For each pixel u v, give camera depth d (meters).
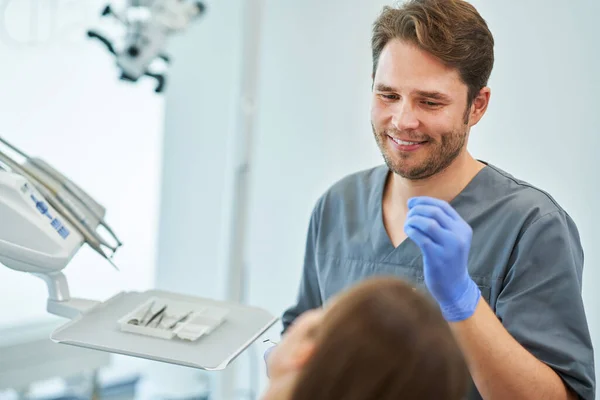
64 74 2.47
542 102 1.86
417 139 1.11
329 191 1.42
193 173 2.68
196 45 2.61
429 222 0.97
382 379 0.44
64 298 1.25
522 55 1.87
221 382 2.24
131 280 2.71
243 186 2.17
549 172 1.87
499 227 1.20
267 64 2.39
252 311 1.24
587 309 1.81
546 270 1.13
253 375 2.44
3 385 2.35
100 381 2.70
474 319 1.00
